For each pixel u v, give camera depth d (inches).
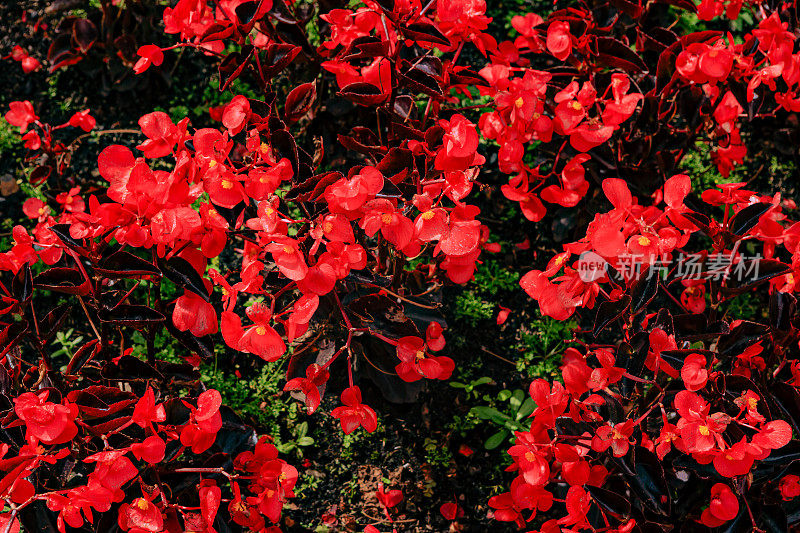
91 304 51.6
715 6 56.2
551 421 51.9
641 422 52.7
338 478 56.7
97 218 50.1
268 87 53.1
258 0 51.3
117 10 59.1
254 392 57.1
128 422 49.9
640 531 52.0
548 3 61.7
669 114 55.9
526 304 58.7
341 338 54.5
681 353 50.8
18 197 59.3
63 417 48.8
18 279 50.5
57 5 59.4
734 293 52.3
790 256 52.9
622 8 55.6
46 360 51.8
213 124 60.1
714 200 52.5
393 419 57.3
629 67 54.6
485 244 57.2
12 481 48.7
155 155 51.2
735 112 54.8
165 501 50.4
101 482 49.1
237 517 52.2
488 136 54.7
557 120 54.4
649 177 56.1
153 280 51.2
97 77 60.5
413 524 56.4
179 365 52.0
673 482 53.4
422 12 51.7
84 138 59.9
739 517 51.6
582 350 58.1
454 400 57.7
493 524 56.4
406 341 51.4
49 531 51.1
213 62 60.8
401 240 50.6
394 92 53.2
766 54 54.6
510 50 55.9
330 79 57.4
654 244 50.6
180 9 52.2
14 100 60.5
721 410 51.3
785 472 51.2
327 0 56.4
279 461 51.8
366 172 50.0
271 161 51.7
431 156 52.5
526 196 55.5
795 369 52.2
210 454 52.4
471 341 58.3
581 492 51.4
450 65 53.7
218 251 51.2
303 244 51.1
